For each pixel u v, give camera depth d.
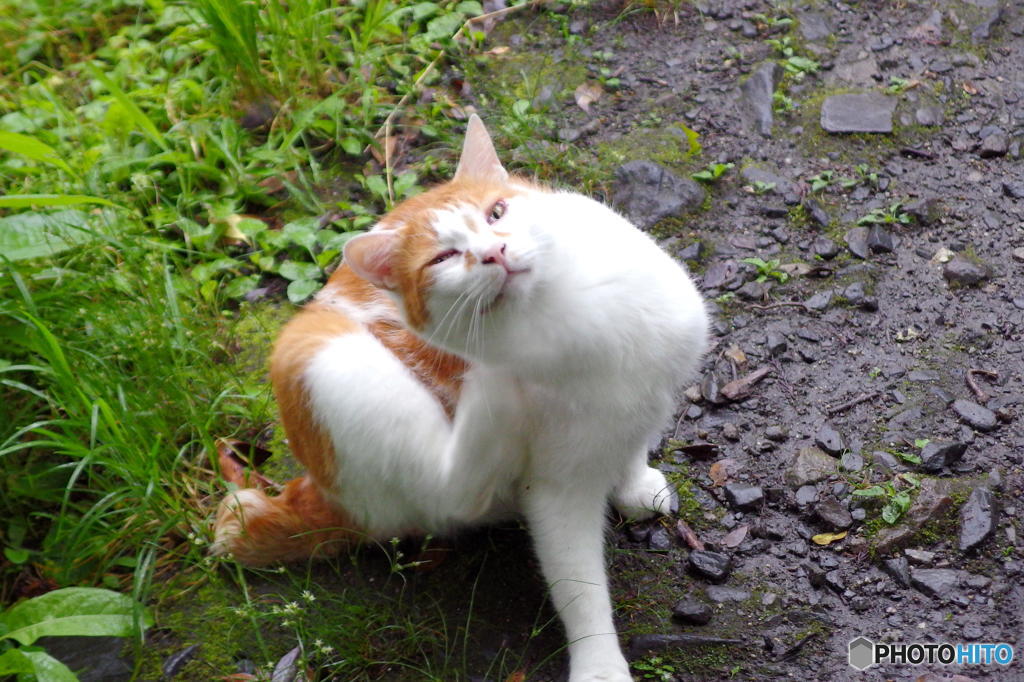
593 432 1.39
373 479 1.46
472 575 1.52
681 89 1.96
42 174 1.83
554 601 1.44
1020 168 1.82
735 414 1.62
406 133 1.93
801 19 2.03
